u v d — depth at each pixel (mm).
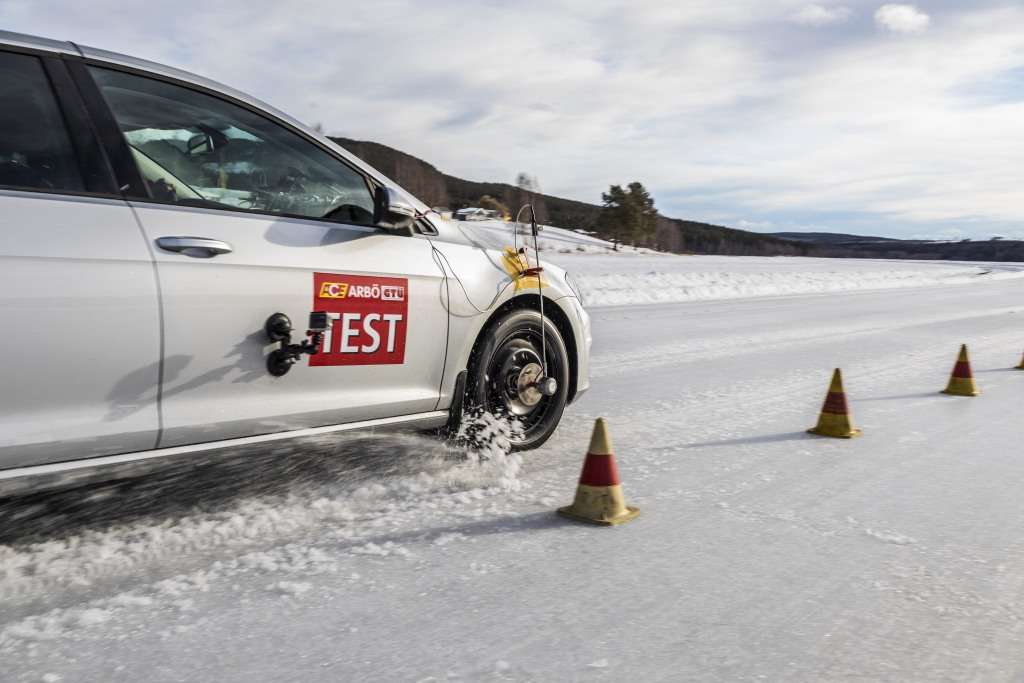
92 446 2506
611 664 2096
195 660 2070
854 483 3898
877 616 2418
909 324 14109
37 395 2395
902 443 4801
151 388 2641
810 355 9234
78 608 2324
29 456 2383
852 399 6328
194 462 2793
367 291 3262
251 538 2916
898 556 2930
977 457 4492
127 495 3150
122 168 2699
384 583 2584
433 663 2086
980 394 6676
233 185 3057
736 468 4137
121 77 2818
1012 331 12953
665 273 33688
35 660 2037
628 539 3039
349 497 3389
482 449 3922
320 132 3410
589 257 67875
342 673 2023
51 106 2600
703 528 3189
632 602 2484
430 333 3545
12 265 2324
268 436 2988
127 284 2553
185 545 2816
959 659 2160
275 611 2361
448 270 3633
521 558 2830
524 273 4039
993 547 3055
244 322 2854
